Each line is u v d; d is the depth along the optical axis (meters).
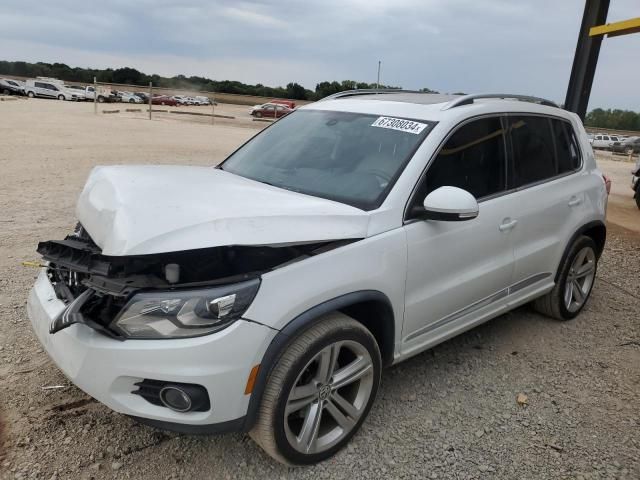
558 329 4.79
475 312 3.80
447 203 3.02
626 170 25.20
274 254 2.77
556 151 4.54
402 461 2.99
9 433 3.00
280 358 2.59
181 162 13.63
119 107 51.28
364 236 2.95
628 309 5.39
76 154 14.17
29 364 3.68
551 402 3.64
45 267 3.26
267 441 2.65
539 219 4.18
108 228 2.62
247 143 4.40
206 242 2.46
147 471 2.80
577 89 10.12
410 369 3.97
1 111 31.42
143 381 2.46
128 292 2.44
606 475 2.97
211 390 2.42
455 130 3.54
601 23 9.66
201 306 2.41
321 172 3.54
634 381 3.98
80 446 2.94
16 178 10.23
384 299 3.00
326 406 2.88
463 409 3.51
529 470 2.98
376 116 3.79
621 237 8.79
